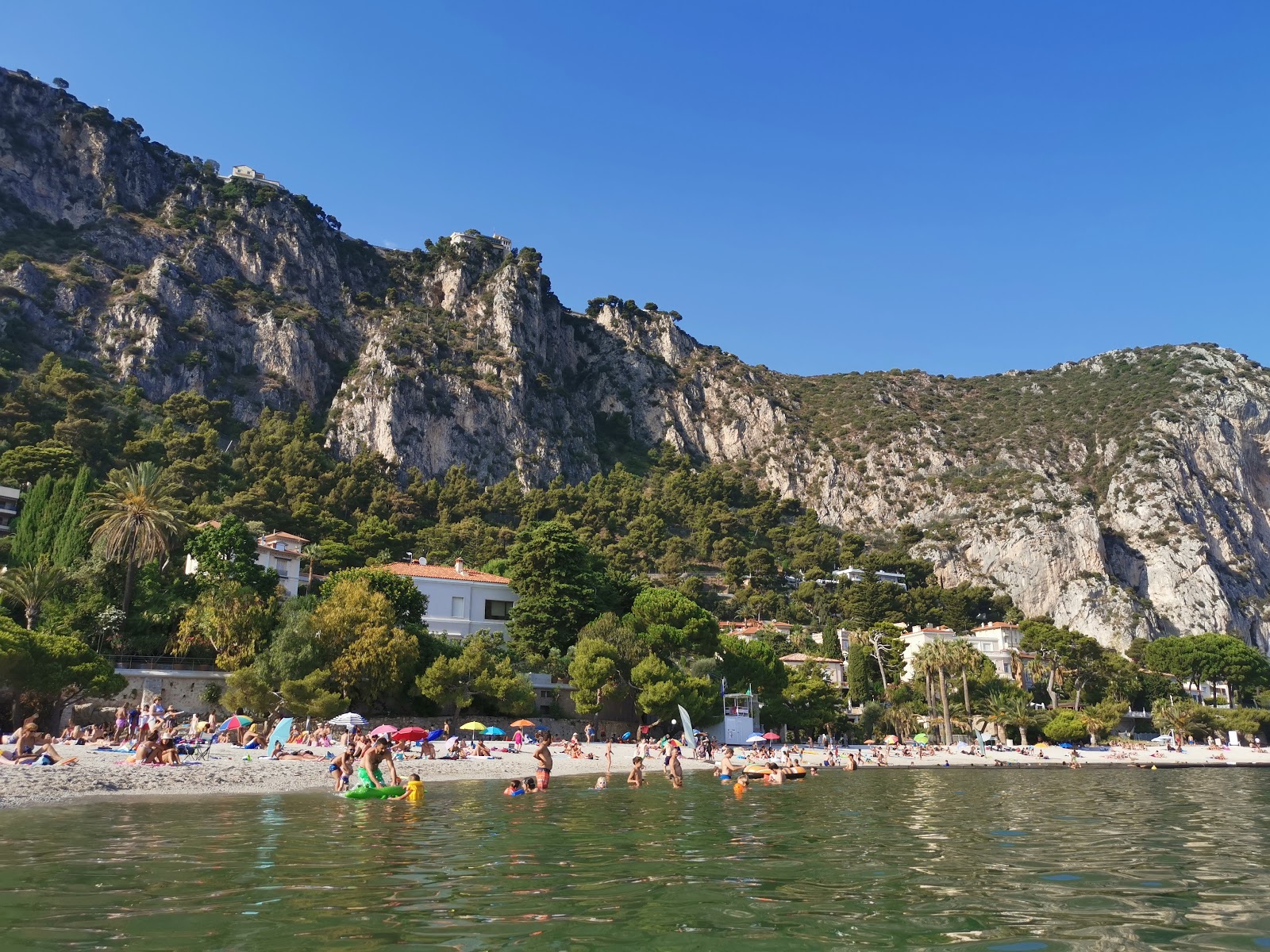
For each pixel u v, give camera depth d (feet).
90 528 242.78
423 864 54.54
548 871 52.95
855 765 216.13
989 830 81.76
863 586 642.63
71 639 174.50
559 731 243.60
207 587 231.30
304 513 524.11
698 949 34.81
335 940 34.91
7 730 169.99
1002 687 405.80
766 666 291.38
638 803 104.42
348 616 210.59
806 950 34.86
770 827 80.28
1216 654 522.88
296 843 62.59
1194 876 55.26
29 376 590.14
